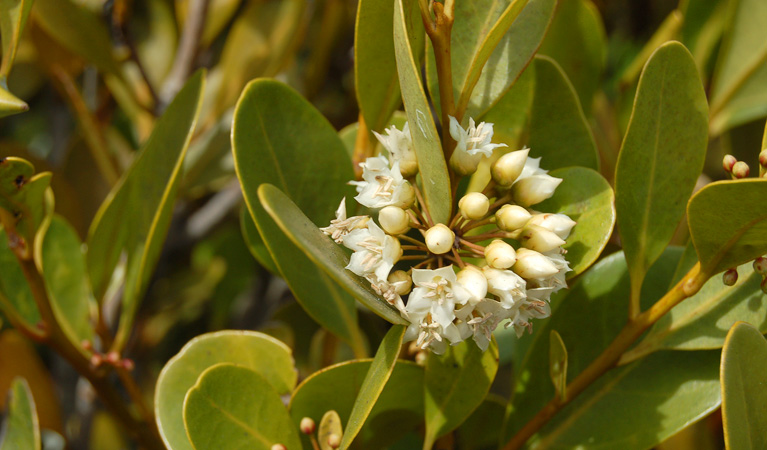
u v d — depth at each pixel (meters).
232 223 0.87
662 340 0.47
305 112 0.48
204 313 0.93
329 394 0.47
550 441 0.49
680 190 0.47
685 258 0.48
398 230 0.44
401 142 0.45
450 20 0.44
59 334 0.51
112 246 0.53
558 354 0.46
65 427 0.64
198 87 0.51
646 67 0.46
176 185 0.50
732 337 0.43
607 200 0.46
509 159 0.45
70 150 0.69
